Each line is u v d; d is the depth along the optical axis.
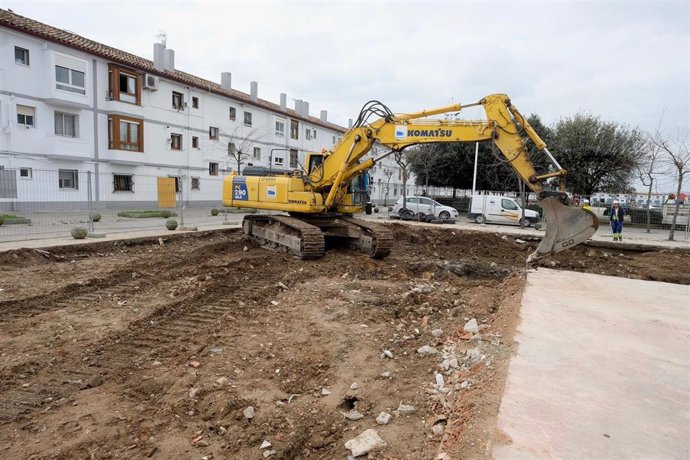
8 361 4.86
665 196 27.95
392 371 4.68
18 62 20.91
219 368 4.75
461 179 36.22
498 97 8.86
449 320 6.41
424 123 9.84
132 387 4.39
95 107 24.34
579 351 4.64
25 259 9.69
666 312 6.27
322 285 8.28
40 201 21.83
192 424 3.75
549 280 8.45
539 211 28.36
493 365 4.31
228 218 22.14
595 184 32.44
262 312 6.68
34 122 21.83
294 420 3.79
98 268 9.35
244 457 3.31
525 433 3.01
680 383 3.93
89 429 3.65
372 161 10.89
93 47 24.47
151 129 27.59
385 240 10.91
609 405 3.47
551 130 33.72
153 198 27.89
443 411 3.76
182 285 7.98
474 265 11.82
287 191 11.65
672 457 2.78
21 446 3.41
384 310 6.76
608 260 13.35
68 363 4.89
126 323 6.11
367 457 3.22
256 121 37.28
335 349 5.21
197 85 30.39
